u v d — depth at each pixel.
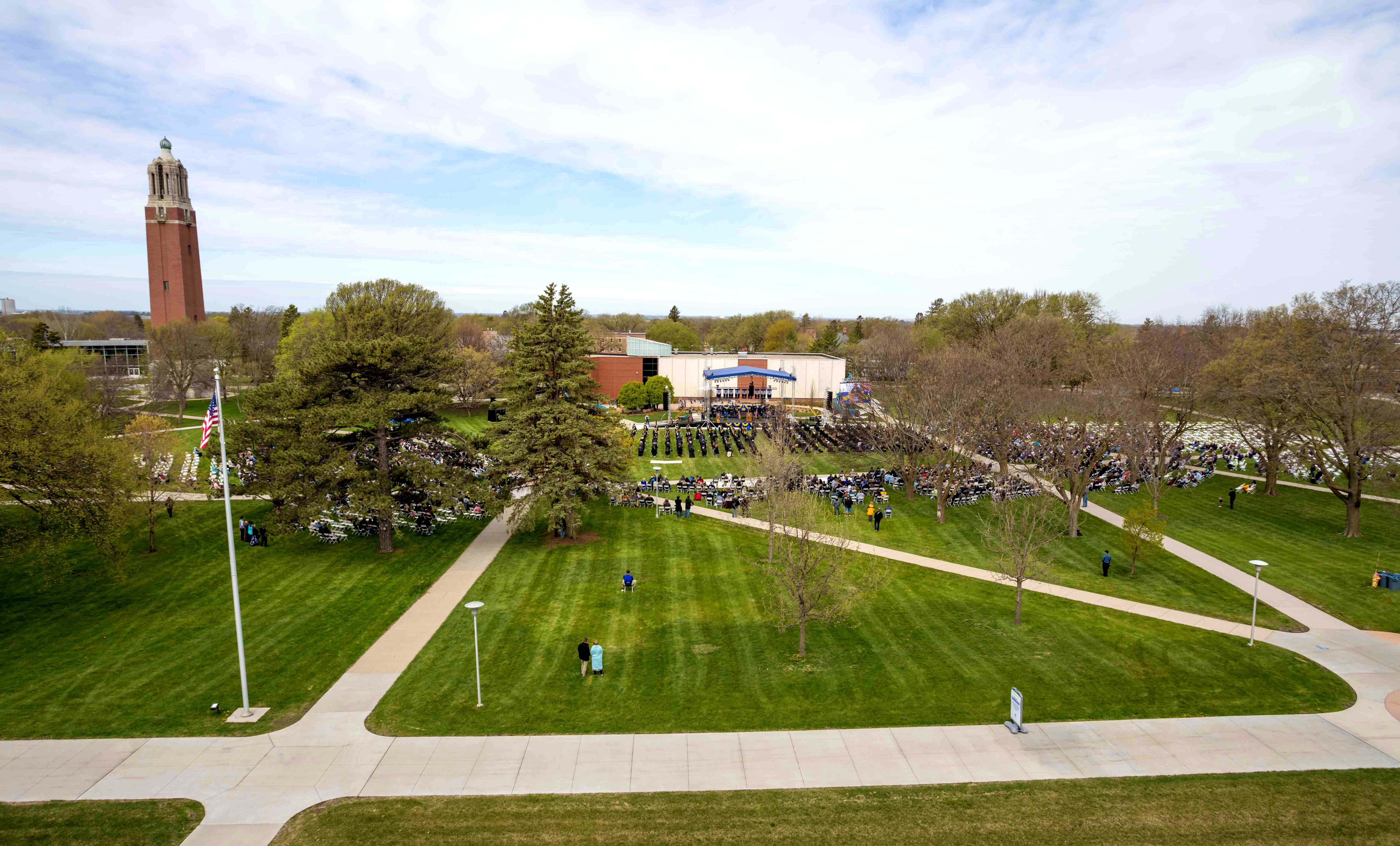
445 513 41.38
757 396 101.75
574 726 19.16
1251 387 42.50
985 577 31.66
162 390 79.62
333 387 34.62
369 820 15.16
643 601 28.61
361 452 36.50
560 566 33.03
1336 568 32.28
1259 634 25.08
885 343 95.25
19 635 25.08
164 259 103.56
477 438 37.00
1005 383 46.62
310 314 94.25
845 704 20.30
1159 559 33.94
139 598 28.69
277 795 16.05
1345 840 14.47
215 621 26.33
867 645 24.33
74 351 75.00
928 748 18.00
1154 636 24.83
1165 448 46.81
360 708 20.05
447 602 28.44
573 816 15.30
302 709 19.98
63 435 27.41
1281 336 41.38
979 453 57.31
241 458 43.25
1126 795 15.97
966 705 20.20
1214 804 15.61
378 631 25.48
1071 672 22.12
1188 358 56.72
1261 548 35.56
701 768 17.16
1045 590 29.91
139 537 36.44
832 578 25.75
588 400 39.16
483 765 17.28
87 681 21.58
